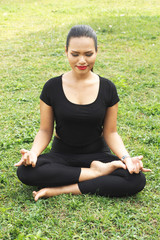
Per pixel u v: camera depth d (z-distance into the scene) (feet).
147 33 32.17
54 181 9.65
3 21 38.60
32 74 21.39
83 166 10.47
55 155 10.37
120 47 28.14
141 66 23.27
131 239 8.41
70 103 9.78
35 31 33.68
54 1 54.13
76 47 9.11
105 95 10.02
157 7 48.47
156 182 10.81
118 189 9.68
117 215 9.26
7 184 10.66
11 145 13.09
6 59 24.61
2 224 8.84
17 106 16.76
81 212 9.24
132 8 47.75
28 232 8.51
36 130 14.23
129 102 17.48
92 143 10.53
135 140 13.74
